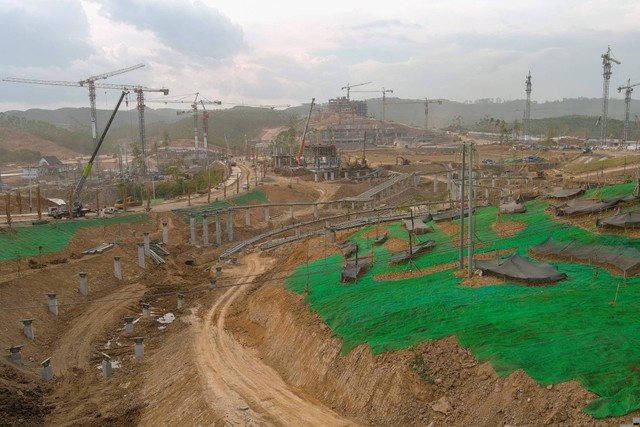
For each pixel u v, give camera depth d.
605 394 28.69
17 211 117.25
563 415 28.78
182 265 91.94
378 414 35.81
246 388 43.22
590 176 134.75
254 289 72.31
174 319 65.88
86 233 94.31
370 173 196.62
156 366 52.28
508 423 30.14
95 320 63.34
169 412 42.16
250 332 57.84
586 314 37.09
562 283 44.44
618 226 54.28
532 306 40.06
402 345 38.75
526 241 58.50
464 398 33.22
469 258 49.31
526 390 31.06
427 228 72.81
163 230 99.38
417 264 57.91
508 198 90.25
